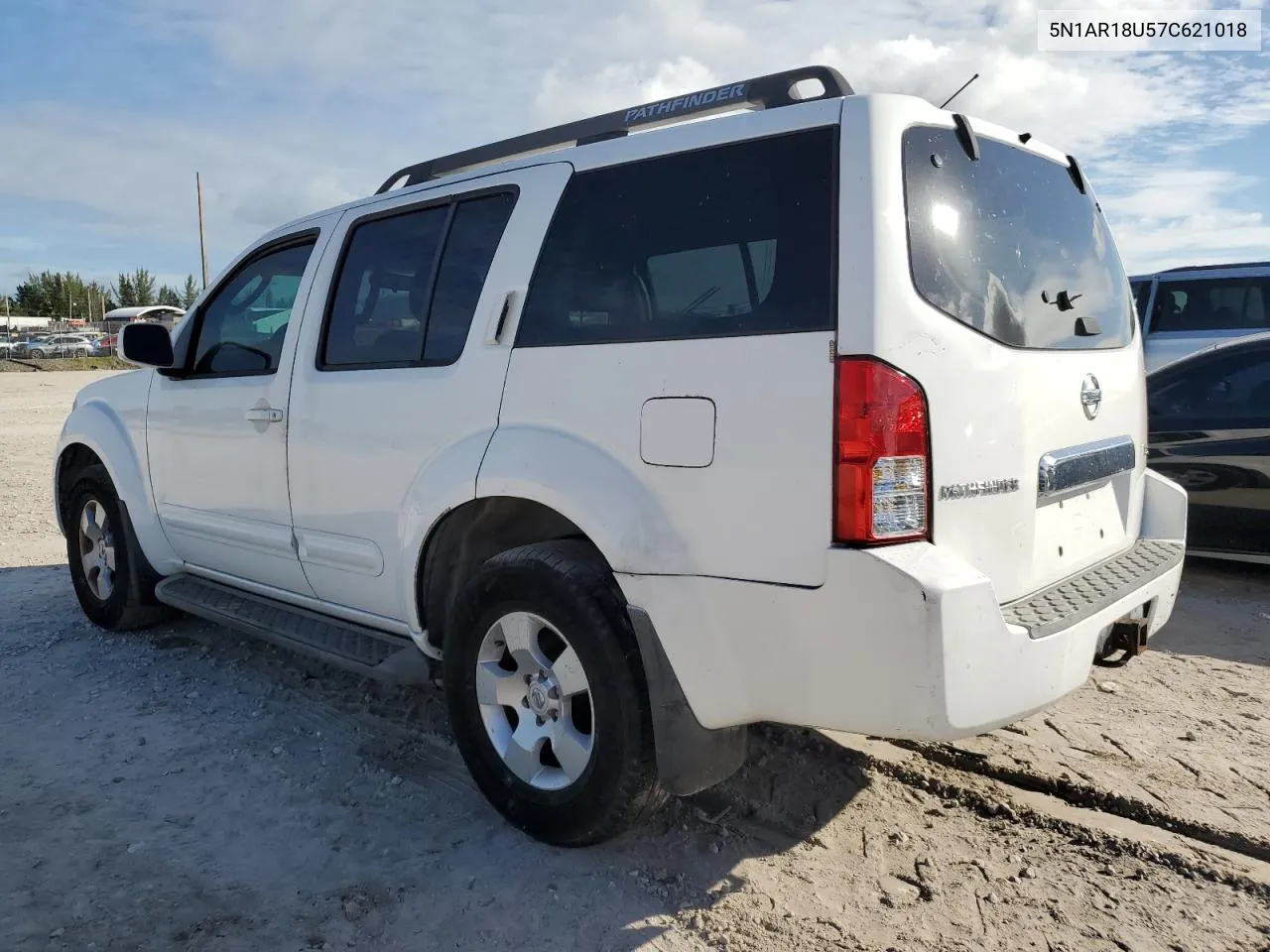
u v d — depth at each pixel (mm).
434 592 3387
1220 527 5852
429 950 2555
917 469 2395
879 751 3635
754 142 2693
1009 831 3119
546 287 3080
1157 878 2865
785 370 2471
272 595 4266
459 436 3197
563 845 2984
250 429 4055
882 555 2326
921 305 2441
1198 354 6004
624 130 3289
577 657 2836
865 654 2355
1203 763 3535
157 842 3068
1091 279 3316
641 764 2768
